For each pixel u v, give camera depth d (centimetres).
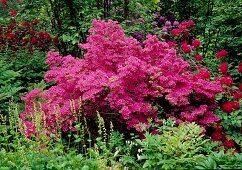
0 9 1230
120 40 574
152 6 972
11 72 722
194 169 400
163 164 423
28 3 871
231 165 373
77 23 825
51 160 432
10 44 854
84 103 544
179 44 744
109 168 469
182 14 1073
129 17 882
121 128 562
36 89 595
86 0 815
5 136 507
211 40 852
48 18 870
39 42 853
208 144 480
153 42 593
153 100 545
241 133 515
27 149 502
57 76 577
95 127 573
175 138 427
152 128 535
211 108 562
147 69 539
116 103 518
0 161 446
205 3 925
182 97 524
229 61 773
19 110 657
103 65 578
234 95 553
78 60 604
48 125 550
